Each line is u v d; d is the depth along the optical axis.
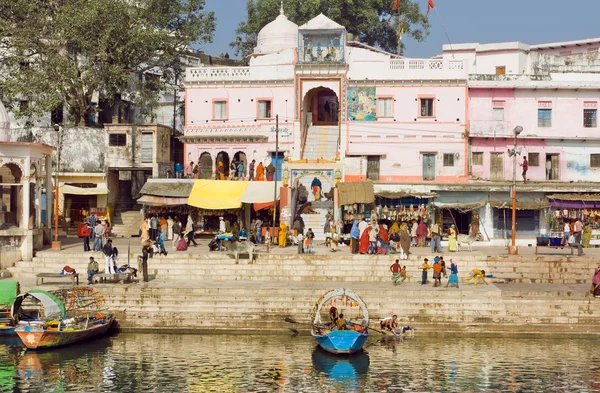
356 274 37.50
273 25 57.50
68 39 49.03
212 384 26.23
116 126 51.56
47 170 43.09
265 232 43.78
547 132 48.66
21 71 48.88
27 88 47.91
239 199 45.56
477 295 33.62
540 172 48.69
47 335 29.91
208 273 37.69
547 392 25.34
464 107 48.38
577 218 45.81
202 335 32.81
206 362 28.67
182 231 46.72
